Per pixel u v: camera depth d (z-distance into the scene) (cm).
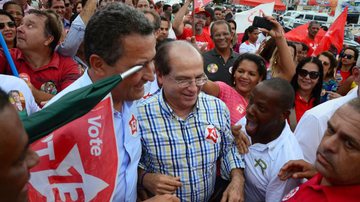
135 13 126
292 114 285
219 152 182
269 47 393
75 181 116
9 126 58
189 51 157
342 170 115
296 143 179
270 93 166
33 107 192
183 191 167
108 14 125
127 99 137
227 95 263
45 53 262
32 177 110
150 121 165
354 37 1762
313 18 2297
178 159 165
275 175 169
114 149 123
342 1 2397
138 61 127
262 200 183
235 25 713
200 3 812
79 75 276
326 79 451
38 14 254
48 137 112
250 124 178
